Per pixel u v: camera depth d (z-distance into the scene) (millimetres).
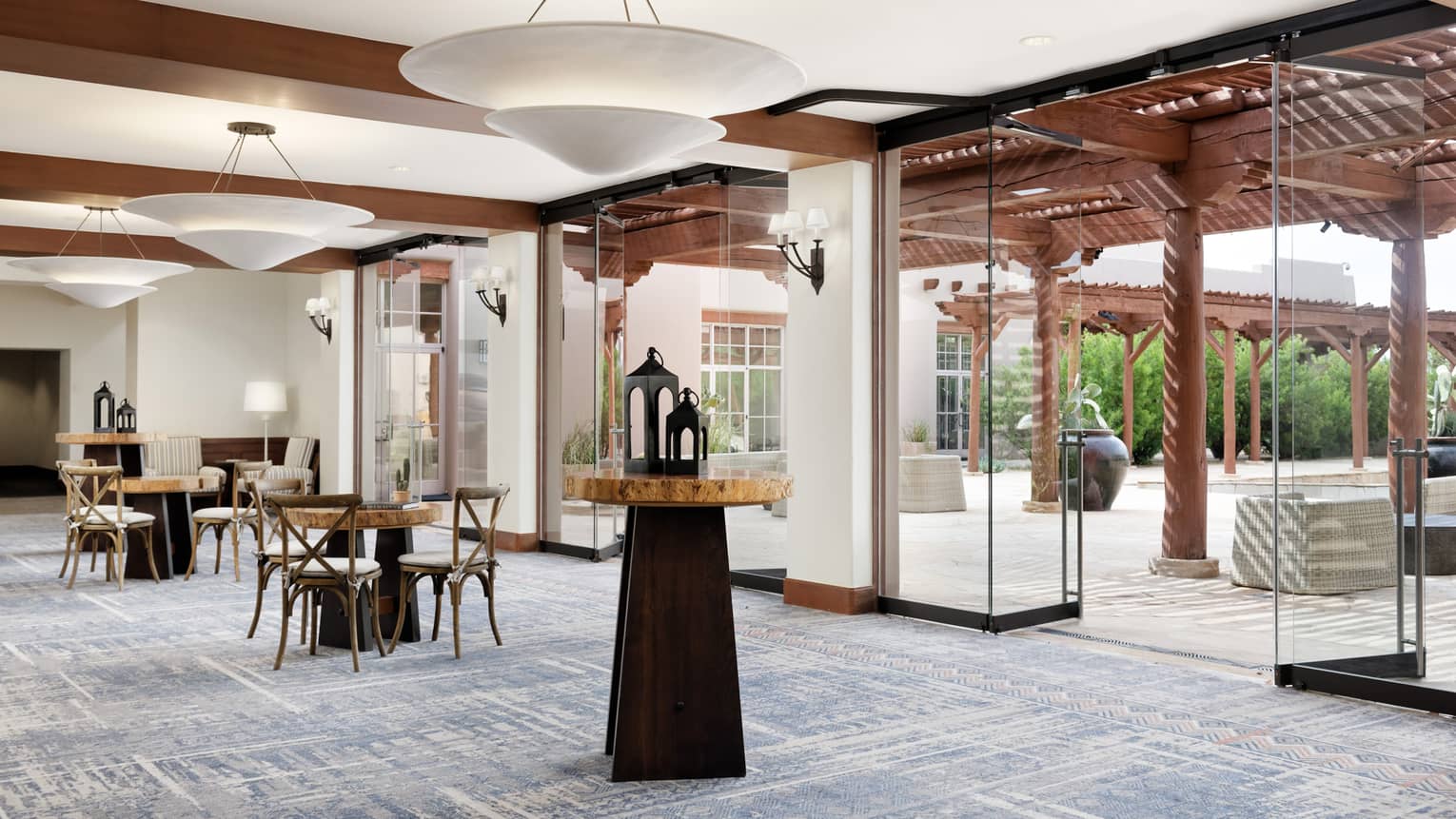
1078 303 7145
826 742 4391
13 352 18906
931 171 6855
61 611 7207
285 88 5371
